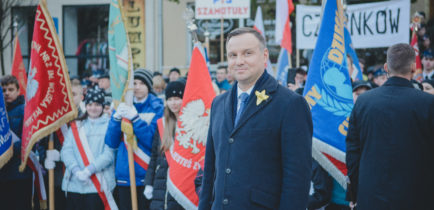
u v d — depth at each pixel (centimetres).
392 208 277
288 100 228
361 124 302
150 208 401
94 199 447
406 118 281
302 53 1010
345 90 372
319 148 359
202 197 258
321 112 369
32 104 445
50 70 450
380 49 1051
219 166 237
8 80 473
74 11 1256
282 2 656
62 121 450
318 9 677
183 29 1151
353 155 306
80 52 1262
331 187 358
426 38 765
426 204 275
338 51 380
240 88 246
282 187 219
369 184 287
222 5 686
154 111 477
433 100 279
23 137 451
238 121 235
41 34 449
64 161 456
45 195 495
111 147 450
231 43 237
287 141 221
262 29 728
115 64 451
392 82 298
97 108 466
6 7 1012
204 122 391
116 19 451
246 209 221
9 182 459
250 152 226
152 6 1152
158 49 1160
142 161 445
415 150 278
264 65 242
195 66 400
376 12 663
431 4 1023
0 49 1012
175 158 391
